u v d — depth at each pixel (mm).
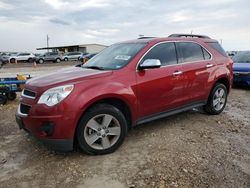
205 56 5996
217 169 3811
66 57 44875
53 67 29016
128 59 4738
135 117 4660
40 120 3891
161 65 5047
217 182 3492
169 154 4266
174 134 5125
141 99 4664
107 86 4215
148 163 3982
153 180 3543
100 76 4293
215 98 6305
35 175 3732
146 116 4852
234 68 10391
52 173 3768
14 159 4207
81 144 4105
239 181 3521
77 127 4055
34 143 4793
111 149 4312
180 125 5645
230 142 4781
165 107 5117
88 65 5270
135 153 4324
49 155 4305
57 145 3939
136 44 5188
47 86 3992
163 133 5172
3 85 8047
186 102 5535
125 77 4492
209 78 5930
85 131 4090
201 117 6230
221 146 4594
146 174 3686
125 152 4363
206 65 5859
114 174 3701
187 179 3557
